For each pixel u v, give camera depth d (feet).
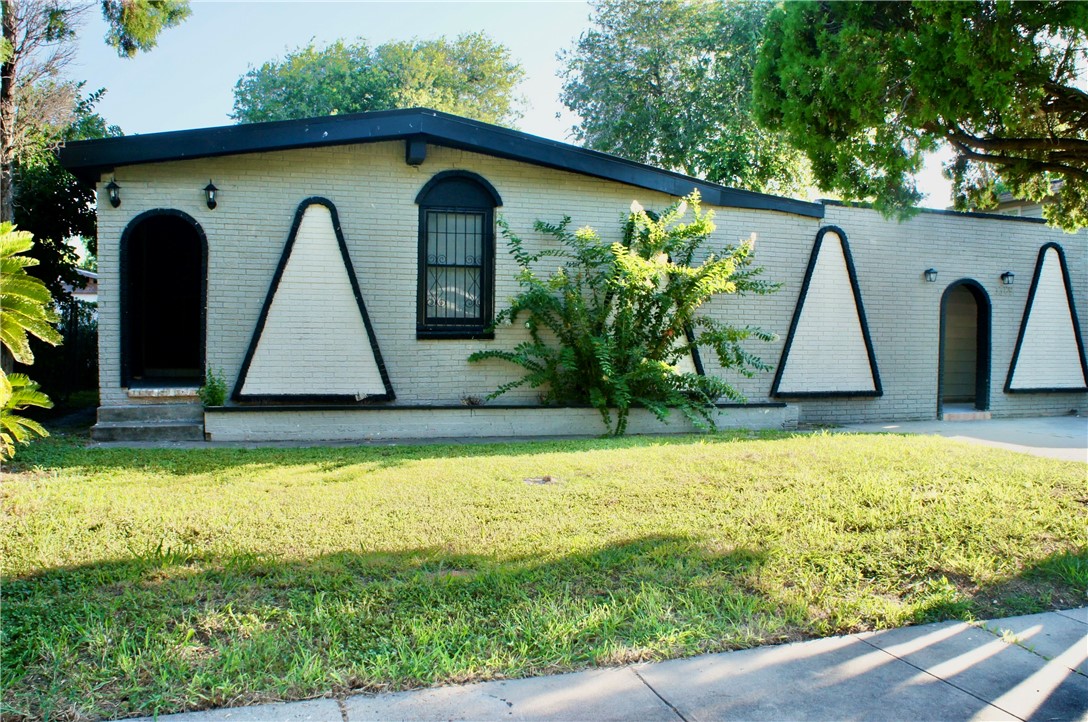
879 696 10.73
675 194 36.17
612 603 13.12
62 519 16.79
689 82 70.49
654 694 10.52
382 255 32.55
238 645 11.21
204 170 30.73
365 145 32.30
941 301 42.55
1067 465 25.52
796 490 20.94
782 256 38.78
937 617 13.55
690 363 36.91
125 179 30.07
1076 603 14.43
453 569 14.65
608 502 19.38
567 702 10.22
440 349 33.45
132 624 11.80
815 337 39.40
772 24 26.71
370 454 25.72
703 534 17.03
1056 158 24.85
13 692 9.91
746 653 11.88
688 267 34.86
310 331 31.58
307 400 31.53
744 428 36.24
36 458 23.79
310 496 19.31
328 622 12.03
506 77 123.85
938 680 11.25
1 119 28.45
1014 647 12.44
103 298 29.99
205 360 30.86
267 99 109.50
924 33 22.03
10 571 13.75
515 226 34.45
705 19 70.38
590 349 33.04
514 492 20.08
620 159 34.68
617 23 74.64
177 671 10.49
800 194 68.69
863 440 29.91
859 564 15.64
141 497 18.86
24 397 21.38
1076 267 46.19
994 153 28.07
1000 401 44.19
